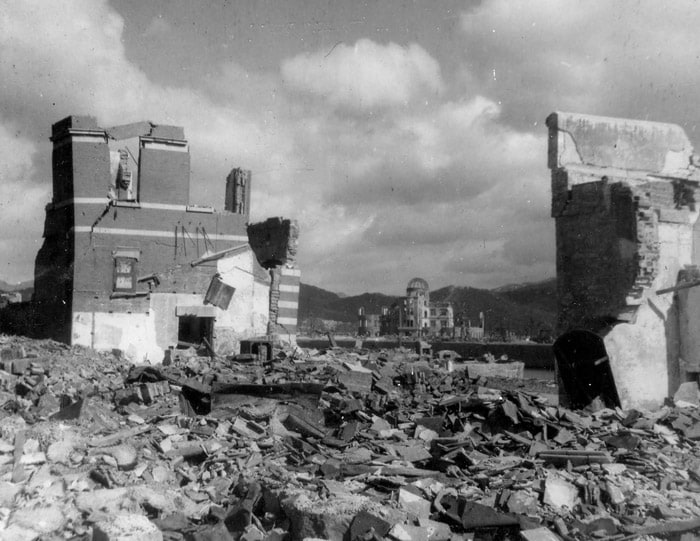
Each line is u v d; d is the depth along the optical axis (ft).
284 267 113.80
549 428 48.96
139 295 89.92
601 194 73.20
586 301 74.74
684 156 83.15
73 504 30.86
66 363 63.36
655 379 71.05
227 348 95.76
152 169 92.12
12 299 127.54
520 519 32.19
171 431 43.57
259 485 34.68
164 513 31.94
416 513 32.83
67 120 88.69
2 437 37.78
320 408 52.44
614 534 32.27
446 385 74.54
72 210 88.43
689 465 43.09
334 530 29.99
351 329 464.24
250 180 120.47
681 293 72.90
